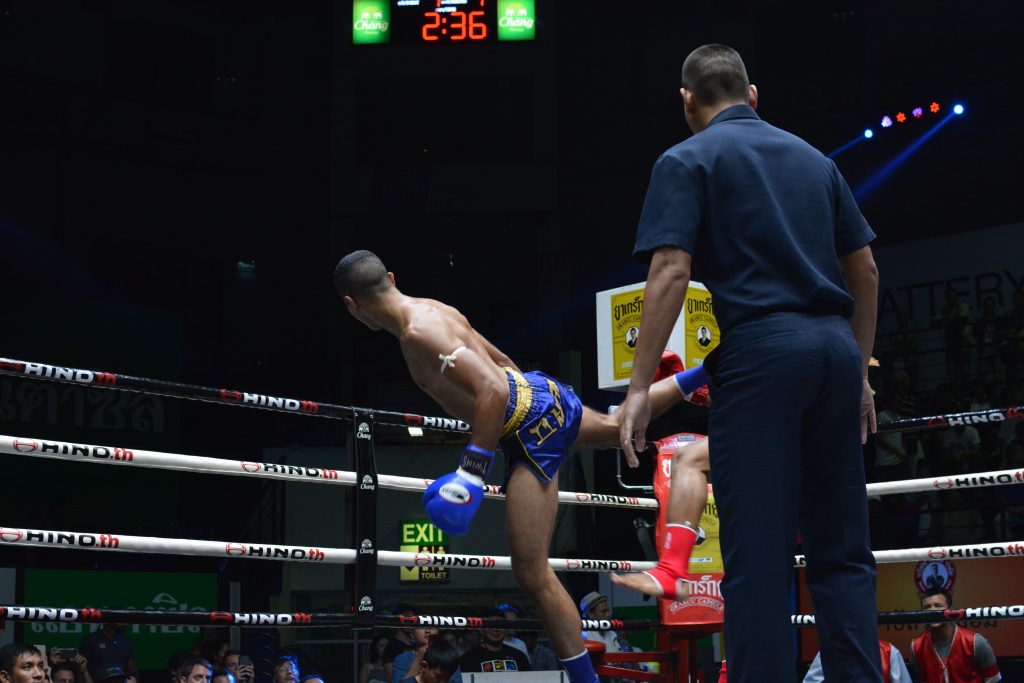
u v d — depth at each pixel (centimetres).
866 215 1540
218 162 1725
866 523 211
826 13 1636
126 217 1647
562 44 1848
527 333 1767
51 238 1585
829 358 204
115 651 854
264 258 1745
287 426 1522
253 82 1791
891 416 1245
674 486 324
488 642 625
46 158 1598
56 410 1166
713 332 459
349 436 364
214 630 879
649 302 211
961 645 541
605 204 1789
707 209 216
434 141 1795
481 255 1798
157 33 1717
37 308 1179
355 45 1812
